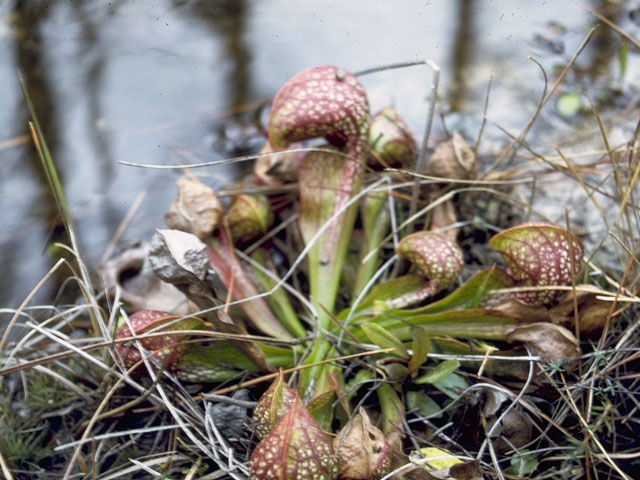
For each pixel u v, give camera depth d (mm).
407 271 497
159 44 652
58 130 587
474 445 445
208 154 577
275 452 401
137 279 499
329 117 465
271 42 649
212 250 475
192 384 463
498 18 667
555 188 548
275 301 477
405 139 501
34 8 701
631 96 602
